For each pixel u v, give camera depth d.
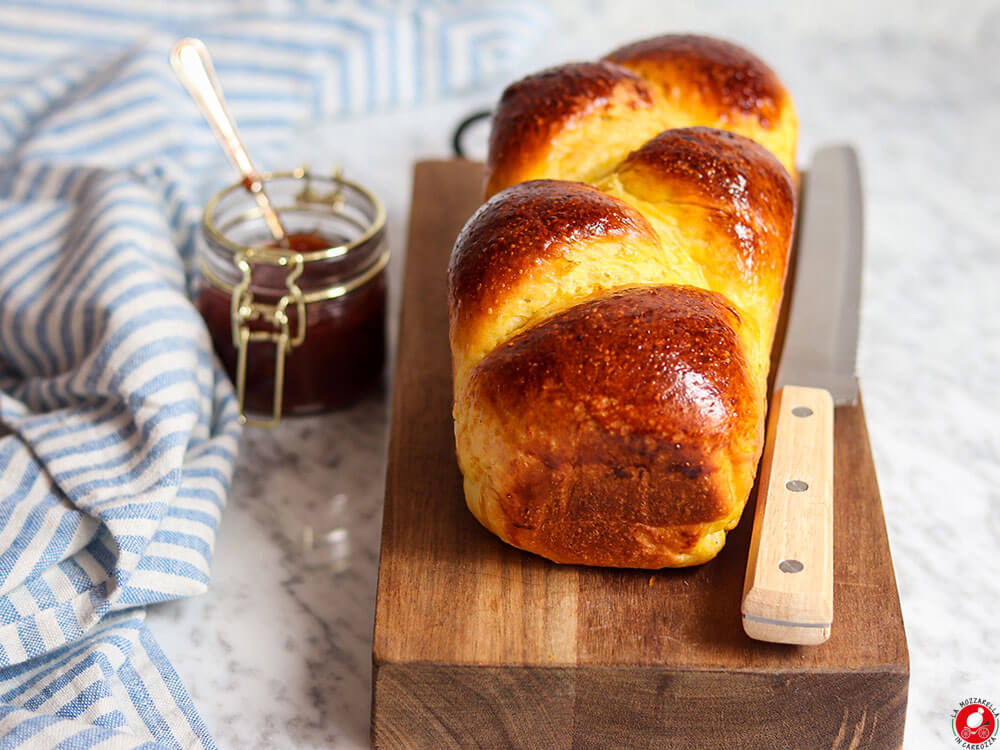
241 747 0.49
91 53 0.90
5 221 0.67
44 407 0.62
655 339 0.46
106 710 0.48
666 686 0.47
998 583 0.56
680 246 0.53
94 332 0.61
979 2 1.03
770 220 0.55
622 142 0.59
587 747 0.48
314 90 0.88
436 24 0.90
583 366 0.46
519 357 0.47
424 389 0.60
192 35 0.87
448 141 0.88
